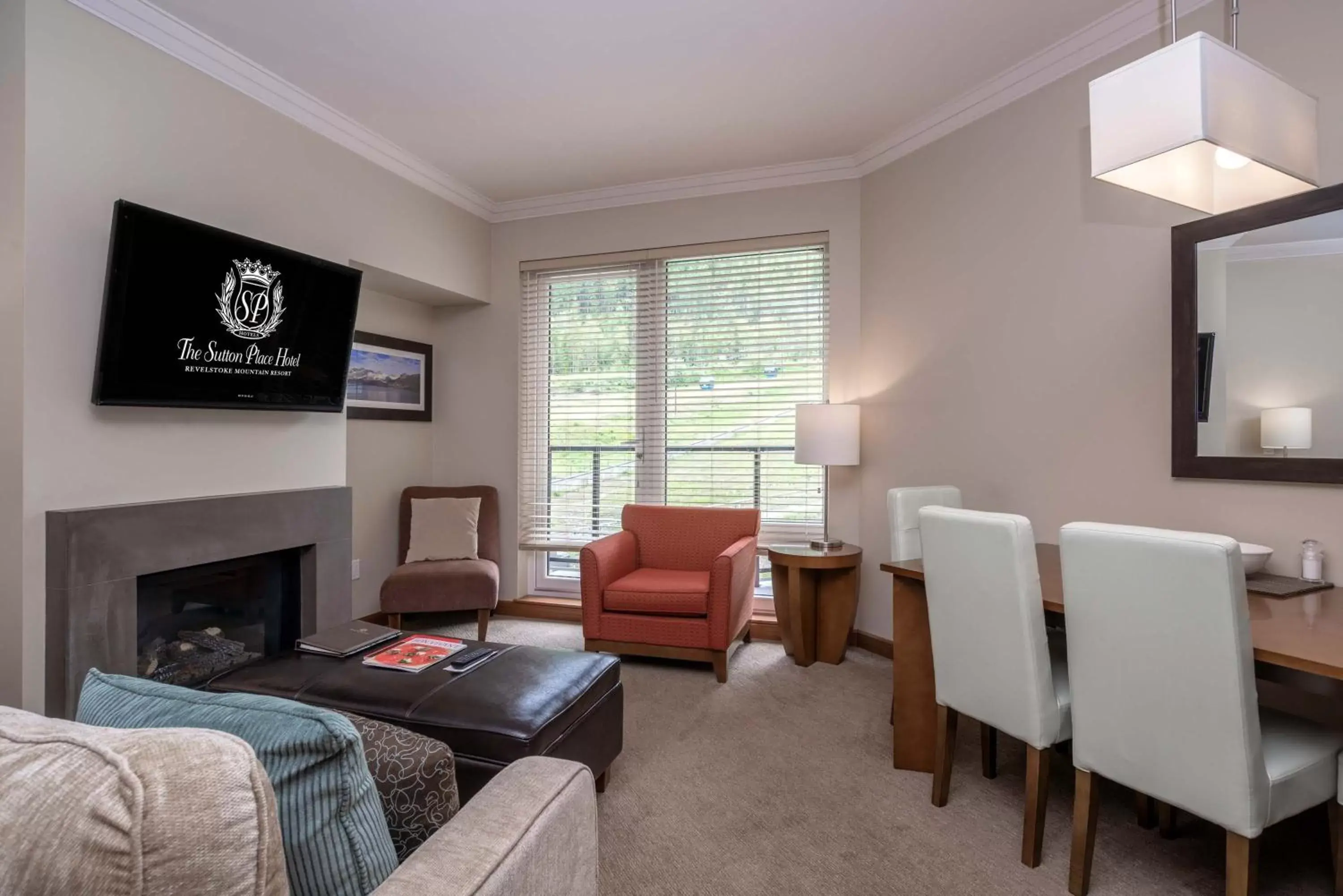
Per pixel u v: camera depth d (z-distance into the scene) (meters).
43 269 2.11
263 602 2.96
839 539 3.79
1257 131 1.53
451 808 1.01
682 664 3.46
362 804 0.77
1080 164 2.69
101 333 2.19
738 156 3.69
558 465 4.35
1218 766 1.39
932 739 2.30
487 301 4.37
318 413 3.07
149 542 2.33
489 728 1.71
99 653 2.18
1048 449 2.81
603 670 2.12
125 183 2.34
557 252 4.28
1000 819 2.02
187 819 0.52
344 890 0.74
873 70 2.86
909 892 1.69
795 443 3.62
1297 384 2.07
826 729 2.66
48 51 2.12
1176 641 1.42
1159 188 1.77
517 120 3.27
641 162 3.75
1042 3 2.43
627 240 4.14
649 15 2.48
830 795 2.16
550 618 4.25
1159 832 1.95
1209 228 2.27
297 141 3.01
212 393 2.52
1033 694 1.76
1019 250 2.92
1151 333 2.47
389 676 1.98
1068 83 2.73
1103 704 1.58
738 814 2.04
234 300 2.55
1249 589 1.90
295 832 0.72
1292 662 1.32
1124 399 2.56
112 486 2.29
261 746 0.74
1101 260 2.63
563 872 0.92
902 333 3.48
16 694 2.06
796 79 2.93
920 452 3.38
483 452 4.42
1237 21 2.22
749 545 3.51
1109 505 2.60
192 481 2.55
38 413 2.10
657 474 4.13
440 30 2.55
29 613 2.07
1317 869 1.75
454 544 4.01
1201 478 2.30
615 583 3.47
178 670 2.62
